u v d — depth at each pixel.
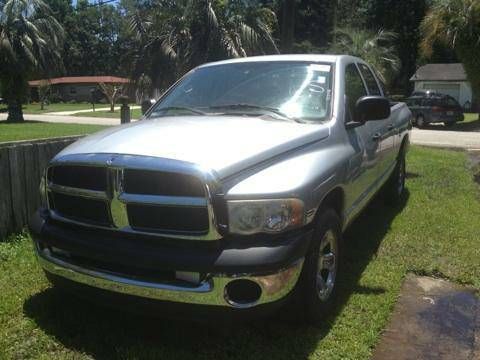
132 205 3.18
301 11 49.12
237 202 3.08
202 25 14.15
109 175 3.21
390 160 6.09
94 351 3.39
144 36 14.73
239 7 14.67
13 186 5.42
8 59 28.00
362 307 3.97
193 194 3.05
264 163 3.35
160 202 3.09
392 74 24.11
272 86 4.50
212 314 3.12
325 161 3.67
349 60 5.08
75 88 67.06
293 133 3.72
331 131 4.05
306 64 4.68
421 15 50.19
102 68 87.31
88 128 21.75
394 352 3.43
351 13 47.62
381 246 5.35
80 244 3.33
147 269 3.16
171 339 3.54
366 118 4.33
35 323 3.71
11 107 29.38
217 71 4.90
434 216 6.44
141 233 3.19
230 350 3.41
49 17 30.38
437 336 3.64
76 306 3.98
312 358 3.31
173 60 14.10
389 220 6.28
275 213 3.12
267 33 14.79
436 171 9.73
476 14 12.67
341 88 4.48
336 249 3.90
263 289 3.06
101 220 3.32
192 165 3.04
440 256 5.08
